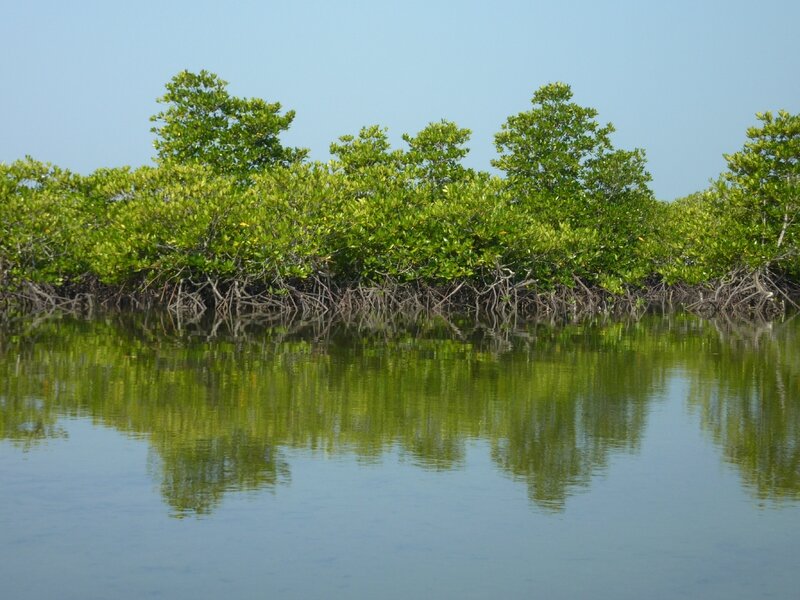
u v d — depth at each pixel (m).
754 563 6.17
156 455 8.52
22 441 8.96
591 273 29.91
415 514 7.02
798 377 13.66
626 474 8.14
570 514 7.07
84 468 8.07
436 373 13.73
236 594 5.62
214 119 29.22
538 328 22.39
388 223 26.17
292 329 21.06
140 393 11.59
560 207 29.27
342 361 15.03
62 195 26.78
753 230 26.30
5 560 6.07
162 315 24.55
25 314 23.80
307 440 9.20
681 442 9.32
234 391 11.85
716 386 12.75
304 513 7.01
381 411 10.69
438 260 26.67
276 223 25.11
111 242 24.58
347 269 27.89
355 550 6.31
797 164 25.77
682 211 35.84
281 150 30.25
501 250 26.58
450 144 29.66
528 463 8.44
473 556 6.25
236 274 25.69
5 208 23.81
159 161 28.89
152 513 6.95
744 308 28.28
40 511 6.96
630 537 6.61
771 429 9.94
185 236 24.03
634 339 19.47
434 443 9.15
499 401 11.44
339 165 26.61
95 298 27.25
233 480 7.79
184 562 6.07
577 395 11.94
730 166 26.59
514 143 30.17
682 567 6.09
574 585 5.81
